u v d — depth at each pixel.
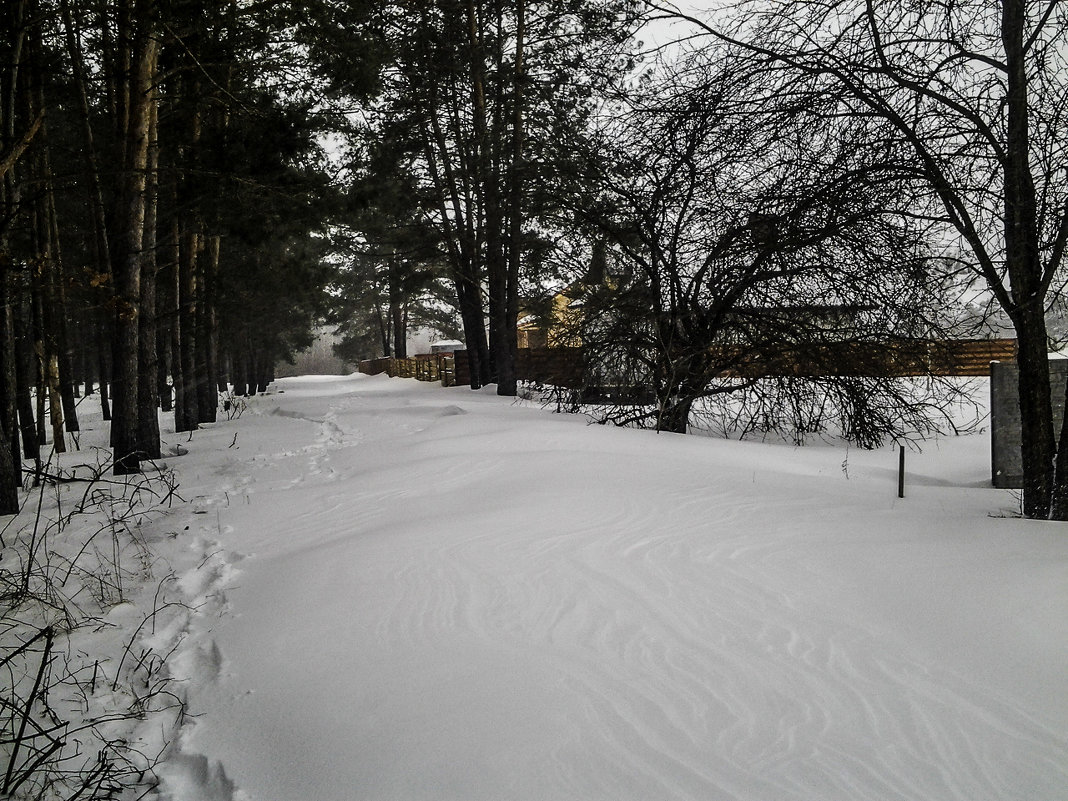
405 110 29.45
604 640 4.58
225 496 10.61
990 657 3.95
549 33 27.47
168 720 4.36
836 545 6.08
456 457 11.63
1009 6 7.60
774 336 15.03
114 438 15.24
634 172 14.54
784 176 10.35
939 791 2.98
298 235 19.95
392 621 5.16
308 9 15.75
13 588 6.62
